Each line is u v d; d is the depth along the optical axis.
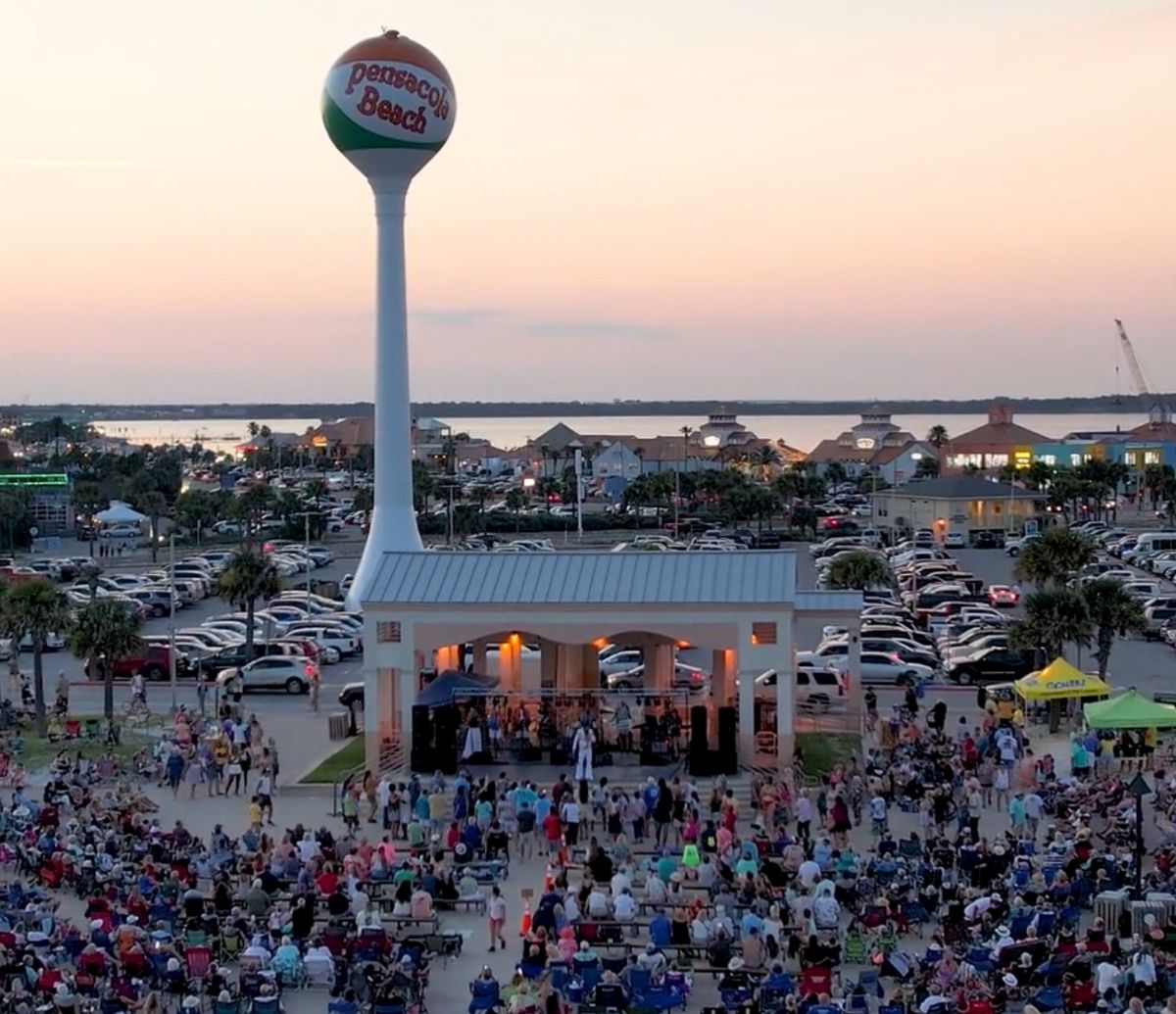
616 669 63.53
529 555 49.59
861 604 52.88
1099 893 32.66
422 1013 29.39
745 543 121.94
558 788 41.34
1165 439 189.75
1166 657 69.75
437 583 48.31
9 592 55.19
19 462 199.62
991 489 129.62
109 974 30.05
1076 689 46.56
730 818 38.03
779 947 31.64
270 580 69.19
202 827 43.03
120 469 193.50
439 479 167.50
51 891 36.34
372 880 35.50
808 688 57.66
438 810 41.50
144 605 86.44
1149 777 44.78
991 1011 27.11
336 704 61.81
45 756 51.34
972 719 56.62
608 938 32.53
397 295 79.00
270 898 34.28
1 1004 28.11
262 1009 28.48
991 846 35.44
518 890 37.38
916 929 33.41
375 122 75.88
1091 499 142.25
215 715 57.84
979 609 80.06
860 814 42.53
